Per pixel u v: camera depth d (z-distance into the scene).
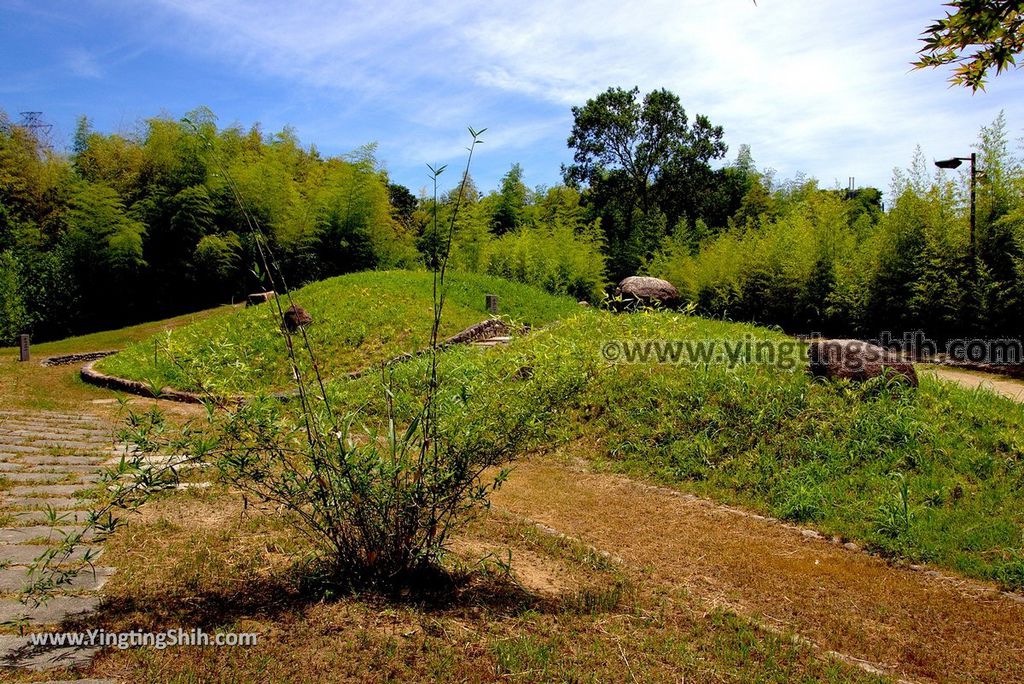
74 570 3.47
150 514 4.50
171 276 23.91
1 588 3.24
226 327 13.09
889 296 16.09
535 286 20.69
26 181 24.30
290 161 27.73
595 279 23.88
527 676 2.83
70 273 22.62
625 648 3.21
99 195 22.27
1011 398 7.58
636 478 6.42
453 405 3.85
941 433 6.31
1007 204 13.59
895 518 5.06
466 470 3.74
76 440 7.04
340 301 14.30
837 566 4.55
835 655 3.35
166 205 23.59
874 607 3.97
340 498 3.45
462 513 4.83
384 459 3.72
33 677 2.54
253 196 23.92
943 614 3.90
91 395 10.58
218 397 3.64
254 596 3.33
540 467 6.76
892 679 3.18
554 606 3.60
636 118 34.03
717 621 3.64
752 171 38.03
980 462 5.80
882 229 16.45
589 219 35.22
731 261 23.17
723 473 6.30
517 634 3.20
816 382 7.56
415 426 3.56
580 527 5.15
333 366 11.09
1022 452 5.84
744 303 22.25
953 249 14.42
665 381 8.01
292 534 4.19
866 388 7.21
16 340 20.89
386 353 11.52
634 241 33.94
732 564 4.54
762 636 3.51
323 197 24.75
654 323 8.54
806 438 6.60
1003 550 4.59
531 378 4.08
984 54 2.99
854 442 6.40
